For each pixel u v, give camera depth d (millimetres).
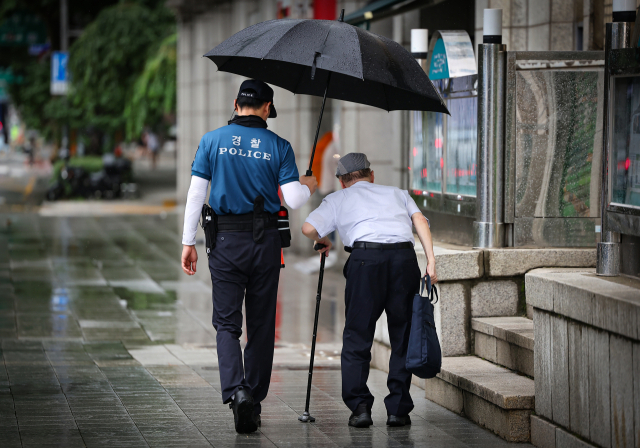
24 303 19484
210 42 42844
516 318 10828
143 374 12172
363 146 24141
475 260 10805
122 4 54312
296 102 27891
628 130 8562
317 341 16266
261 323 9352
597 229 11195
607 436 7551
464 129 11906
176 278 23875
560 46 14930
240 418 8812
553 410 8469
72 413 9727
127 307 19375
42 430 8984
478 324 10727
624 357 7281
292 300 20922
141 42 52094
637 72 8336
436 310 10852
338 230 9594
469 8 17828
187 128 47781
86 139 64062
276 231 9289
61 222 39125
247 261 9109
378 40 8977
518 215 11156
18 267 25219
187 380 11750
